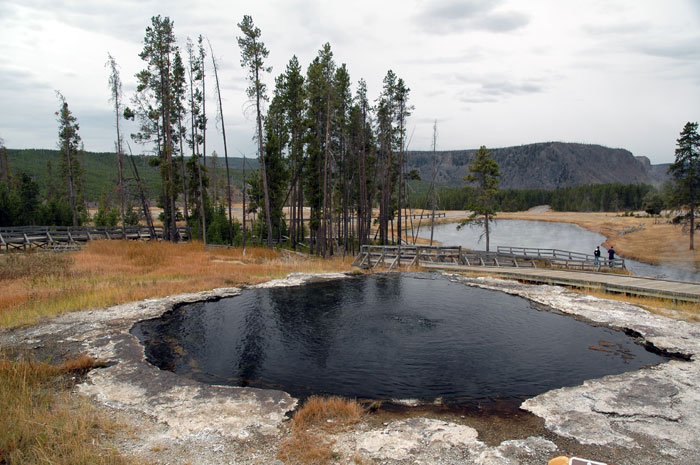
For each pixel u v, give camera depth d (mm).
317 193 35094
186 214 35094
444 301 16859
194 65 31141
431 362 10492
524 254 37812
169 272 21016
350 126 37500
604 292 18312
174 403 7707
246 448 6148
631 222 88000
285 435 6598
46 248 28328
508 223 107188
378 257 26844
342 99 35469
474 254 29953
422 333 12805
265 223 42906
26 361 9062
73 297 14930
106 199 59375
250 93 29438
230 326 13352
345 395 8578
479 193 42812
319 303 16438
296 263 26188
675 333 12039
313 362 10492
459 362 10500
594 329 13141
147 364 9664
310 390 8828
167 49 31875
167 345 11430
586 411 7473
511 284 19953
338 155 37469
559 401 7949
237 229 42031
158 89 32906
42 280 17469
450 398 8406
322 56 31000
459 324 13766
